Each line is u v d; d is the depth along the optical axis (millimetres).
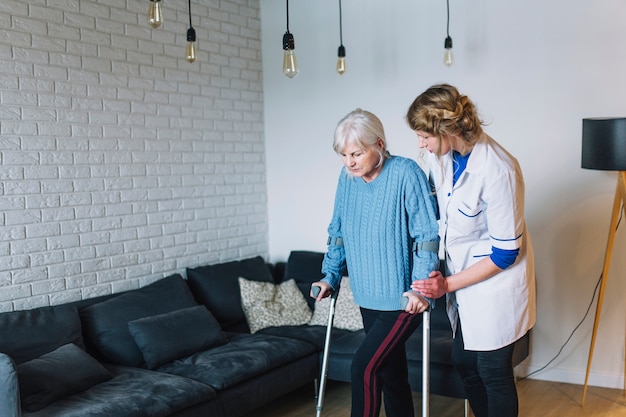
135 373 3123
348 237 2607
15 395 2467
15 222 3324
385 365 2602
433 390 3363
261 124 4926
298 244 4875
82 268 3641
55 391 2738
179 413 2852
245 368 3225
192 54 3236
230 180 4641
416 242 2463
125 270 3883
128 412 2648
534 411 3531
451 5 4129
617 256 3766
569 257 3893
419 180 2449
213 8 4465
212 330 3590
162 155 4117
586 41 3750
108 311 3471
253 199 4859
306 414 3559
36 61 3402
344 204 2629
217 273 4176
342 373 3613
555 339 3984
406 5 4297
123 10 3840
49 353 2963
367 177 2537
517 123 3971
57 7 3492
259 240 4922
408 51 4309
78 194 3617
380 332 2537
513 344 2465
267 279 4434
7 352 2953
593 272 3836
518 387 3922
